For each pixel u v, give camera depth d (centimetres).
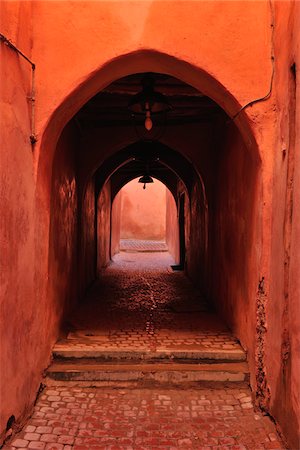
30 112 349
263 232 359
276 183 343
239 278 472
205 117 668
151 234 2298
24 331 331
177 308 662
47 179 385
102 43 366
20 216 317
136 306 677
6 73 292
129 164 1235
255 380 374
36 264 361
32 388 357
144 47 366
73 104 389
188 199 1022
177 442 310
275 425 327
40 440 309
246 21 369
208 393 392
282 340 307
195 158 710
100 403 371
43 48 362
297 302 273
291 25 309
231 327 522
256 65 367
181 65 379
